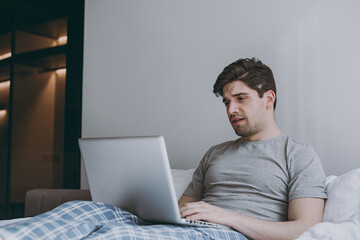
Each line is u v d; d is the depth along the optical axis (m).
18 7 2.85
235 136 2.24
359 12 1.91
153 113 2.59
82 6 3.10
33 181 2.83
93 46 2.94
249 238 1.34
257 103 1.58
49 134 2.92
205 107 2.37
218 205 1.52
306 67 2.04
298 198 1.37
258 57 2.19
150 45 2.64
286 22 2.12
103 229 1.04
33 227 0.97
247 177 1.52
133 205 1.30
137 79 2.68
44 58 2.95
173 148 2.47
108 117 2.80
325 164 1.95
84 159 1.38
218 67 2.34
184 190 1.91
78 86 3.07
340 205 1.34
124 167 1.26
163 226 1.16
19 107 2.80
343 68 1.94
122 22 2.80
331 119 1.96
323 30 2.01
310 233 1.19
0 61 2.74
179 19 2.52
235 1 2.29
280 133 1.61
